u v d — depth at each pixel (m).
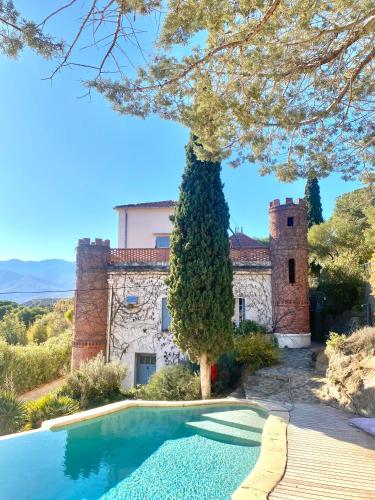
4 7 3.96
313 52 5.94
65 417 11.00
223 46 5.41
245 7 4.68
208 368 14.39
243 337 17.98
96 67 4.92
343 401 11.98
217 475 7.77
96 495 6.99
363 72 6.54
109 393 15.46
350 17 5.34
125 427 10.83
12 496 7.00
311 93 6.78
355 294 20.72
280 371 15.84
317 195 34.56
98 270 20.58
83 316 20.11
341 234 26.78
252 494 5.88
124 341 19.84
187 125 6.61
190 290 14.48
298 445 8.42
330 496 5.89
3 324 37.69
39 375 22.89
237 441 9.84
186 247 14.87
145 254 21.12
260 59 5.54
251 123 6.48
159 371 16.06
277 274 20.20
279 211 20.70
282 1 4.71
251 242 25.69
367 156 8.20
